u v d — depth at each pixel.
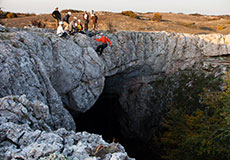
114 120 22.55
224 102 10.61
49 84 6.88
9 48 6.10
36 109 4.96
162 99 19.03
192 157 10.93
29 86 5.89
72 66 9.34
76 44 10.32
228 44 20.09
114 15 31.03
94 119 22.14
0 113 4.23
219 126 9.95
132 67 15.86
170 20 40.56
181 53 19.06
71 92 9.45
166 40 17.70
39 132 3.89
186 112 17.70
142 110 19.30
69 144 3.90
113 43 13.36
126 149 19.77
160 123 17.89
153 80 19.38
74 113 10.82
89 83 10.29
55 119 6.41
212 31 29.70
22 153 3.19
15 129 3.79
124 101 19.81
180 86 18.97
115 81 16.92
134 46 15.32
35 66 6.75
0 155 3.20
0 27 8.87
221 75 17.78
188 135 11.20
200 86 18.12
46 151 3.26
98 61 10.77
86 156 3.38
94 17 13.52
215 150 9.38
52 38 9.01
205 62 19.44
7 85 5.26
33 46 7.39
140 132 19.70
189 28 29.78
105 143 4.06
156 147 16.72
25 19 21.62
